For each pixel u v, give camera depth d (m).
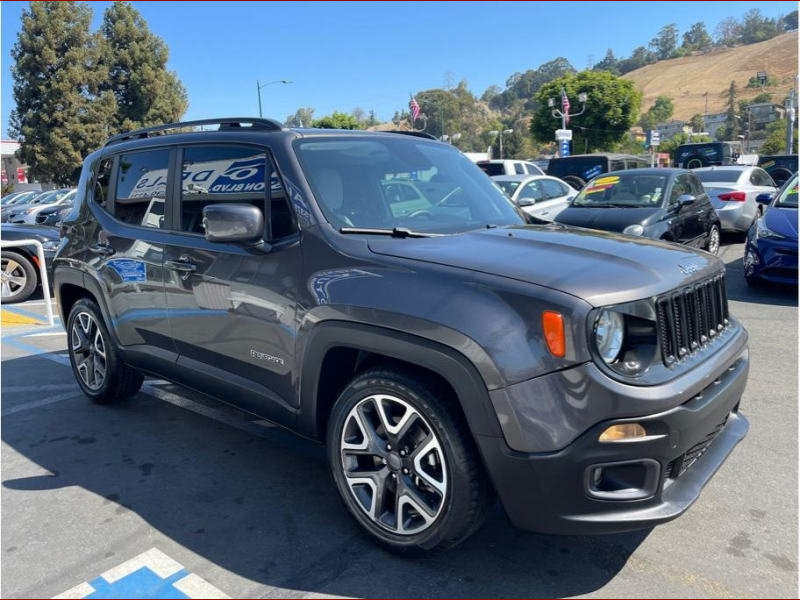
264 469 3.88
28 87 39.34
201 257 3.68
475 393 2.53
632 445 2.44
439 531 2.72
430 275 2.75
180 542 3.11
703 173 14.19
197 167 3.88
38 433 4.48
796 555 2.91
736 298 8.26
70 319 5.05
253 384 3.49
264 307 3.30
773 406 4.66
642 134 152.75
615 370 2.46
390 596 2.68
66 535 3.19
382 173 3.66
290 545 3.06
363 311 2.83
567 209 9.58
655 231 8.55
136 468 3.91
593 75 45.47
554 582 2.76
